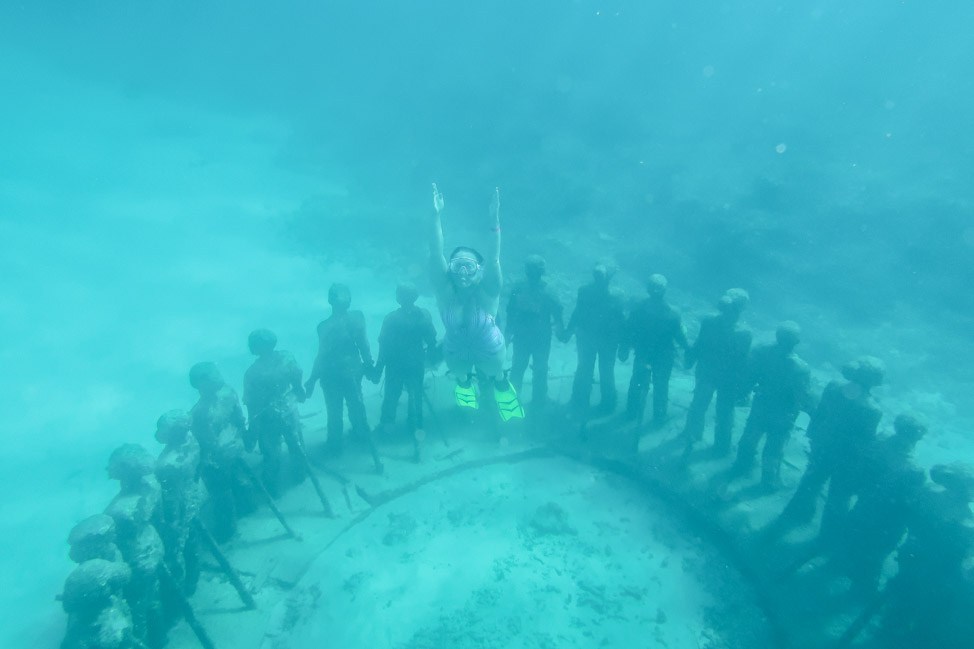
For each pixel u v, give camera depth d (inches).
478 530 341.1
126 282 674.2
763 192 797.9
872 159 877.2
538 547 331.9
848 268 674.8
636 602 299.9
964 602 224.4
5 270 671.1
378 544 329.4
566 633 283.7
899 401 524.4
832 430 282.7
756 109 1232.8
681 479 355.6
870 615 247.1
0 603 307.6
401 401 434.0
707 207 788.0
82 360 529.0
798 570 296.0
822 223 734.5
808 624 269.9
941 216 681.6
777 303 663.1
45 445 429.7
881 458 259.6
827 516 290.7
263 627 277.4
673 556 326.6
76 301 625.6
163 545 249.4
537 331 389.4
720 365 343.3
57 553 340.8
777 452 333.7
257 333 316.8
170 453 257.1
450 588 305.4
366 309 641.6
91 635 189.3
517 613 293.0
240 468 314.2
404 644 276.1
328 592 299.9
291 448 337.7
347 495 346.6
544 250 771.4
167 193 969.5
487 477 377.4
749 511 328.8
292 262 755.4
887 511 259.8
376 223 839.1
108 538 207.9
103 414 464.4
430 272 195.0
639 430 376.8
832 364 584.1
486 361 202.7
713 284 704.4
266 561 307.7
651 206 864.9
